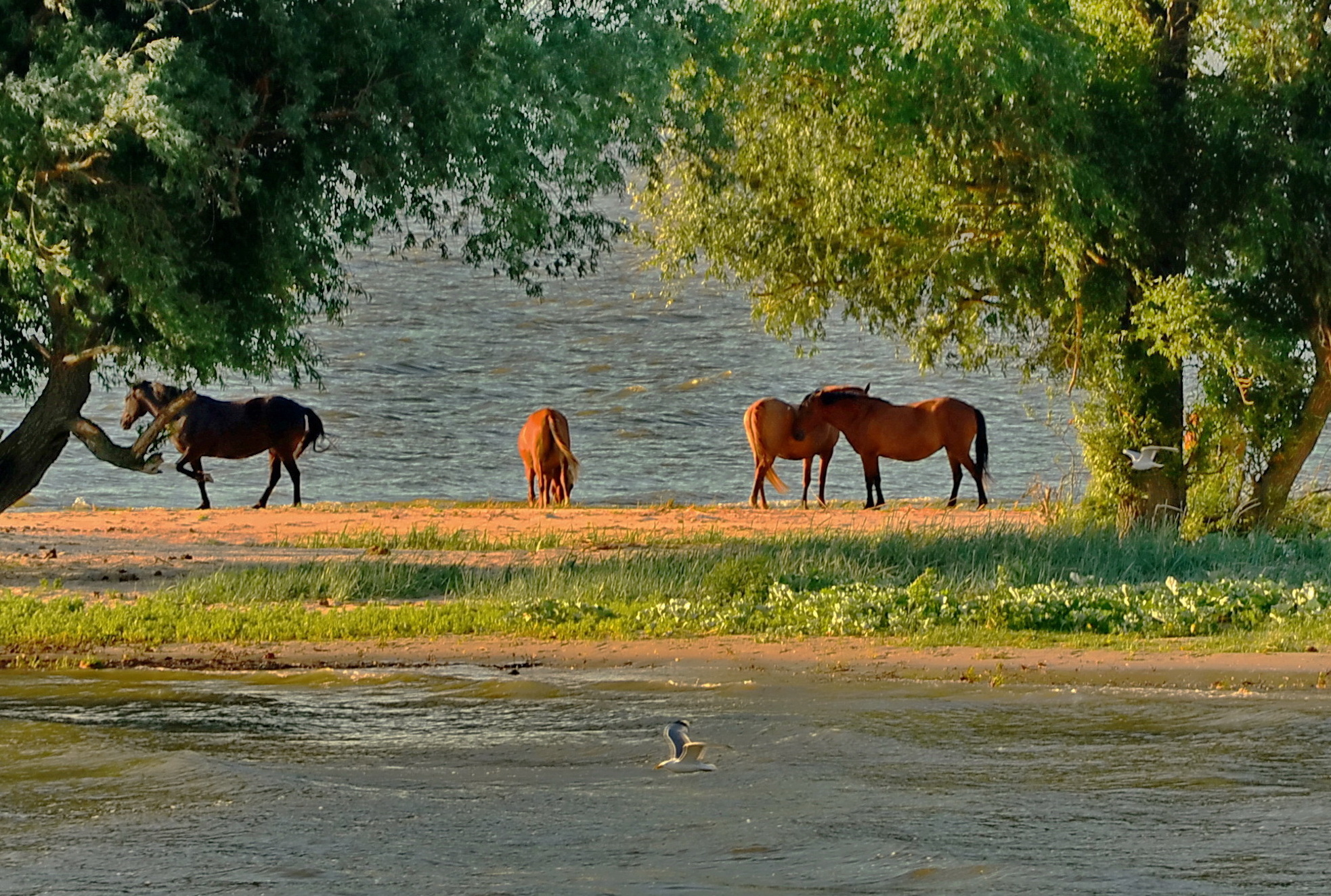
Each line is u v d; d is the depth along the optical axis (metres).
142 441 20.48
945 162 23.67
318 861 7.68
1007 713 11.59
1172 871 7.40
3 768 9.87
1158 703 11.92
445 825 8.39
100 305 17.91
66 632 15.91
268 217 19.59
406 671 13.98
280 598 18.59
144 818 8.58
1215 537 22.64
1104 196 22.66
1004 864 7.52
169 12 18.45
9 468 20.34
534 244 21.09
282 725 11.37
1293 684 12.62
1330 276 23.27
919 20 22.30
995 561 20.31
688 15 21.64
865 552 20.89
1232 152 23.14
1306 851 7.73
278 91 19.31
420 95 19.02
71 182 17.97
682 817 8.54
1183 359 24.00
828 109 24.34
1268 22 22.95
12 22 18.00
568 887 7.19
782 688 12.82
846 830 8.20
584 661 14.38
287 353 20.94
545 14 20.36
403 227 21.14
